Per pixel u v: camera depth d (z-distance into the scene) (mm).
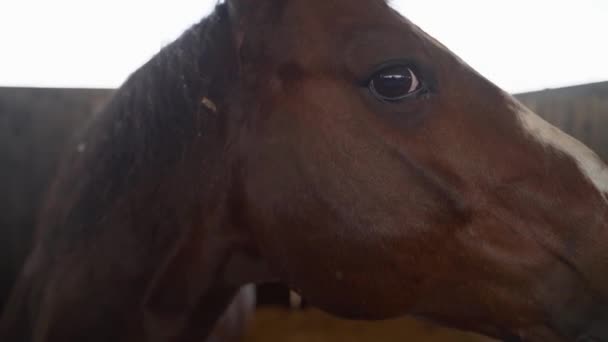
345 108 534
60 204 670
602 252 506
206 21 585
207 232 601
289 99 549
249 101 564
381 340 1483
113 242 604
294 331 1521
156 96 572
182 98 565
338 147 535
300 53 545
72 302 618
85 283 615
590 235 510
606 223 511
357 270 556
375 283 557
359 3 542
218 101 569
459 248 529
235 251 618
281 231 568
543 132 534
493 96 529
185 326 643
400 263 542
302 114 543
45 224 722
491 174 519
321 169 539
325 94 538
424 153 522
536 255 518
